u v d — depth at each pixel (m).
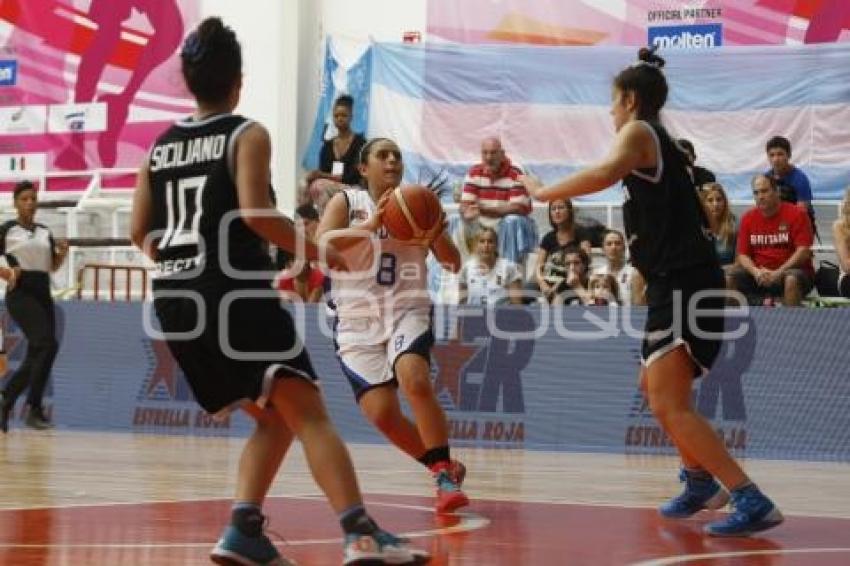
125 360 17.56
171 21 23.11
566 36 20.84
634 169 7.47
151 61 23.17
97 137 23.45
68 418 17.84
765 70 19.06
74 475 10.87
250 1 22.70
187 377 5.82
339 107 19.06
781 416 14.56
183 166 5.73
